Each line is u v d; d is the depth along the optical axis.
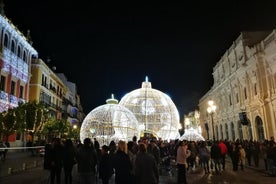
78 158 7.51
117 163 6.87
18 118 22.39
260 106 28.34
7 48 27.56
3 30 26.59
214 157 15.45
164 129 22.34
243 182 12.22
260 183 11.89
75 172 16.41
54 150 9.79
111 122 18.69
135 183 6.35
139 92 23.56
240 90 34.25
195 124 57.06
